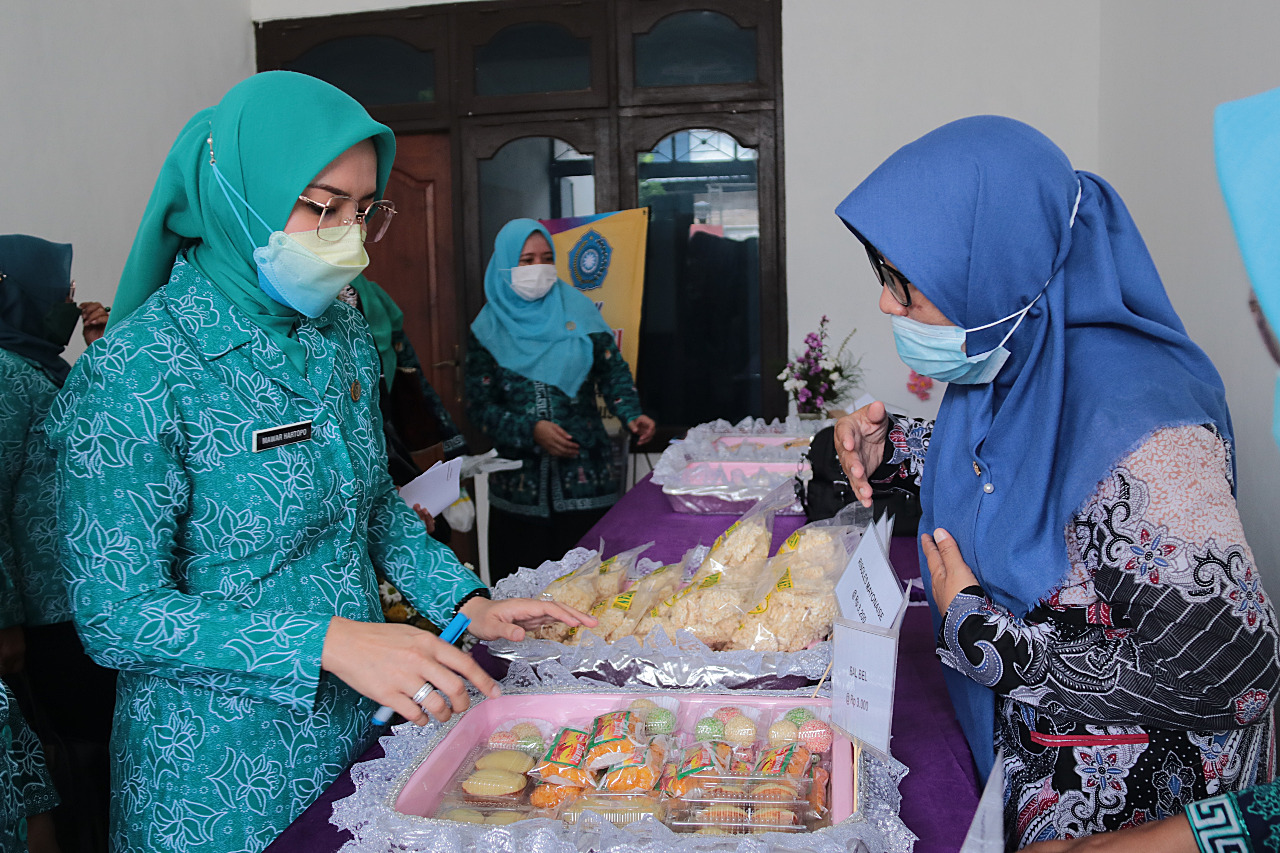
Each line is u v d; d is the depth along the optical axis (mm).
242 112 973
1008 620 859
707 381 4441
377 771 924
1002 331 944
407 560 1203
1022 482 909
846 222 984
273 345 1011
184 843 981
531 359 3088
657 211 4367
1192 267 2738
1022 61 4027
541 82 4324
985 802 640
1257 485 2217
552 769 892
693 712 1020
